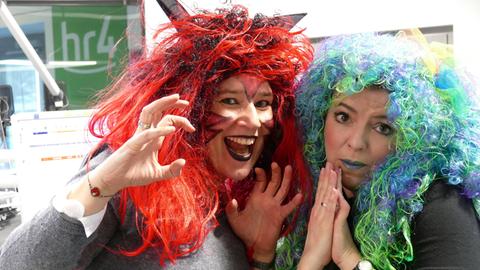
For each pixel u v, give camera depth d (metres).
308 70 0.88
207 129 0.84
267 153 0.97
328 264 0.91
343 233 0.86
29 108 2.96
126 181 0.64
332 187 0.87
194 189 0.81
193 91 0.80
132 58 0.94
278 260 0.96
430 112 0.75
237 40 0.81
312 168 0.94
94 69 2.80
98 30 2.76
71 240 0.64
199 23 0.83
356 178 0.85
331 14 2.11
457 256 0.69
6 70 2.94
